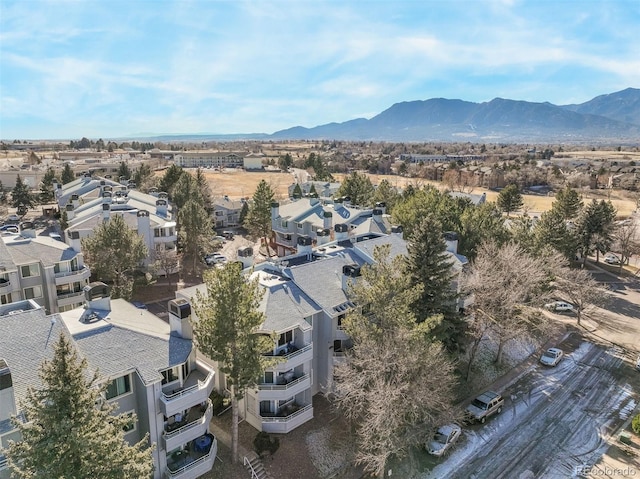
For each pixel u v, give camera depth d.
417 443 29.92
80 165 155.12
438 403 30.88
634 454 33.00
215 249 81.19
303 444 32.34
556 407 39.03
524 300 46.12
